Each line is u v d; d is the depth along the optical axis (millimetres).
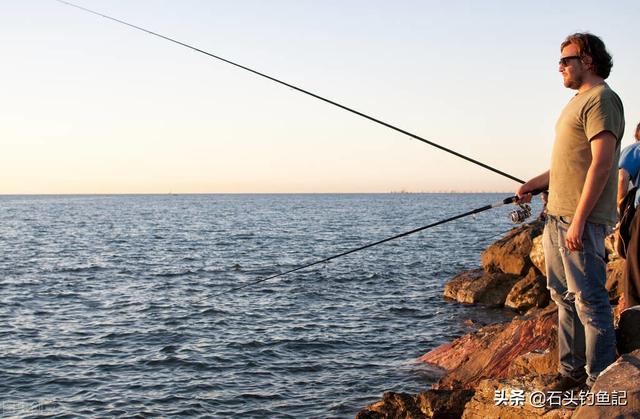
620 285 10531
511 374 6625
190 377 12547
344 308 19750
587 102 4418
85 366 13320
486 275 21359
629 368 4492
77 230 65625
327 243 47969
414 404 8711
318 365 13281
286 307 19844
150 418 10422
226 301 20938
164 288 24453
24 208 154500
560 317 5238
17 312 19250
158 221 86438
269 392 11617
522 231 21359
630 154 5660
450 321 17797
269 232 61562
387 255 36906
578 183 4566
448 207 147625
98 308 19891
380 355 14016
